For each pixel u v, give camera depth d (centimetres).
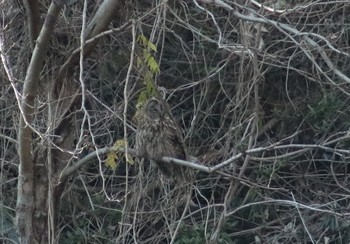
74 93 1165
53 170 1171
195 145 1497
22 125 1103
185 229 1438
